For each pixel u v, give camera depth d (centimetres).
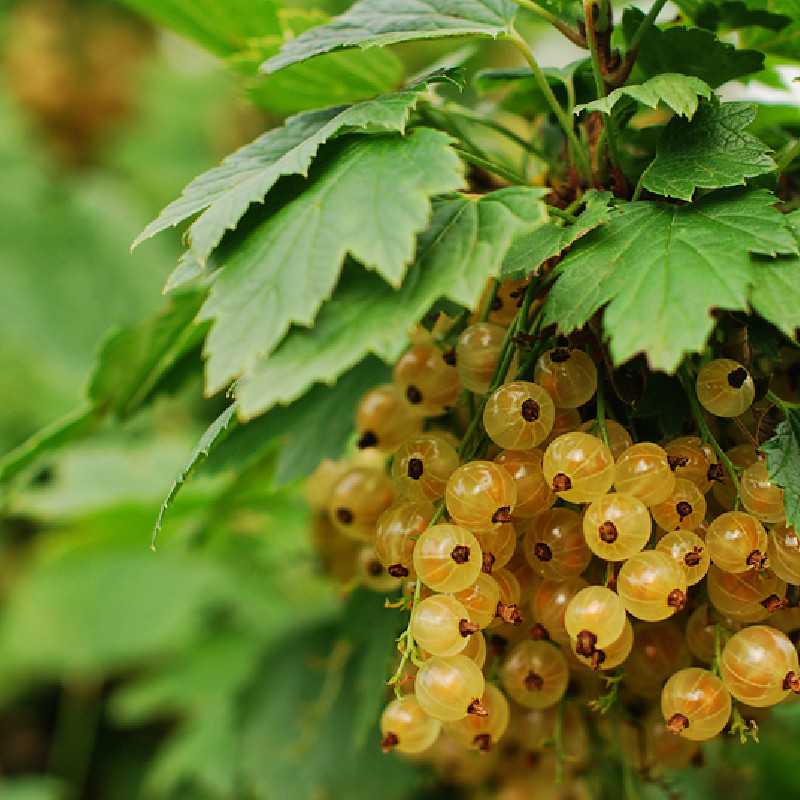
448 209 46
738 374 46
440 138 46
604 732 50
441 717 46
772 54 51
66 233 118
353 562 53
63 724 105
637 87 47
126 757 106
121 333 53
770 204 46
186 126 128
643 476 46
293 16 52
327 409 53
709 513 48
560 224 47
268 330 45
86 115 131
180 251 124
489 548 46
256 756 62
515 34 48
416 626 46
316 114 48
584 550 46
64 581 105
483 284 45
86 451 77
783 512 46
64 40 132
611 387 47
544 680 47
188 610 102
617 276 46
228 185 47
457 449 48
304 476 53
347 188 46
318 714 55
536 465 46
